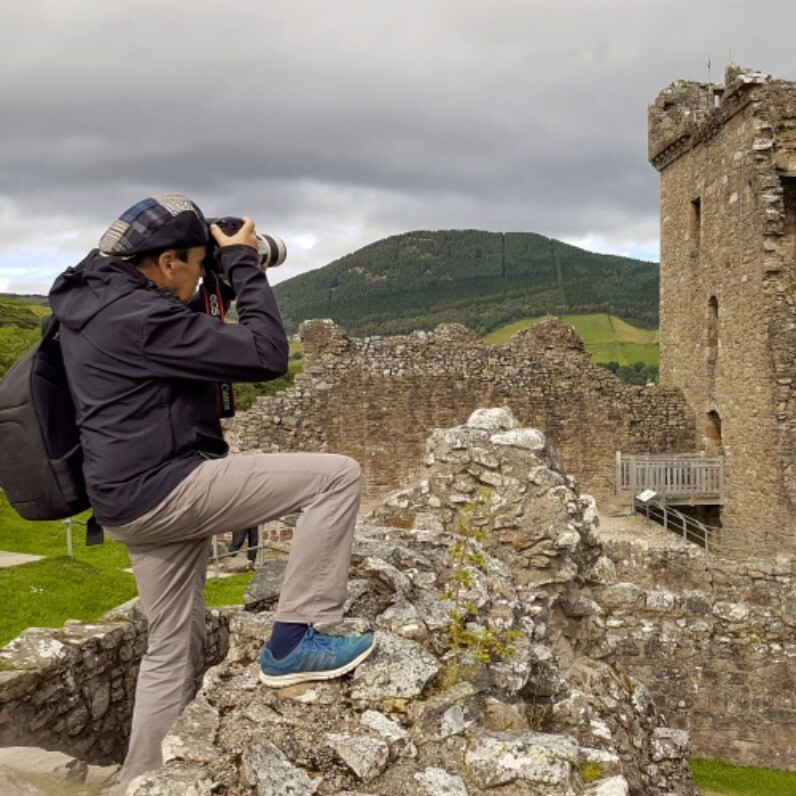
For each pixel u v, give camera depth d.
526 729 3.77
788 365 24.02
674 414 29.56
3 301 70.19
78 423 3.50
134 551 3.78
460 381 27.66
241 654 4.10
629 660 10.98
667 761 6.04
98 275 3.50
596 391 28.94
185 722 3.50
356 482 3.79
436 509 7.02
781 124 26.75
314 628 3.97
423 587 4.97
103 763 6.11
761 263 24.62
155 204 3.62
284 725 3.51
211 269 3.86
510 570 6.28
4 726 5.23
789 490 23.78
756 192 24.83
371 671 3.78
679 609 11.09
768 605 11.74
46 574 13.82
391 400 27.14
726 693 10.96
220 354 3.40
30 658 5.62
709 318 28.39
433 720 3.58
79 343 3.46
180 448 3.52
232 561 16.39
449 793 3.20
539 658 5.12
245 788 3.11
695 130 28.98
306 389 26.44
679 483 27.17
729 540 26.31
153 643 3.92
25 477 3.56
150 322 3.36
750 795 10.16
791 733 10.84
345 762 3.29
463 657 4.16
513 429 7.52
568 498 6.94
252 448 25.75
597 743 4.95
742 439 25.97
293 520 13.50
